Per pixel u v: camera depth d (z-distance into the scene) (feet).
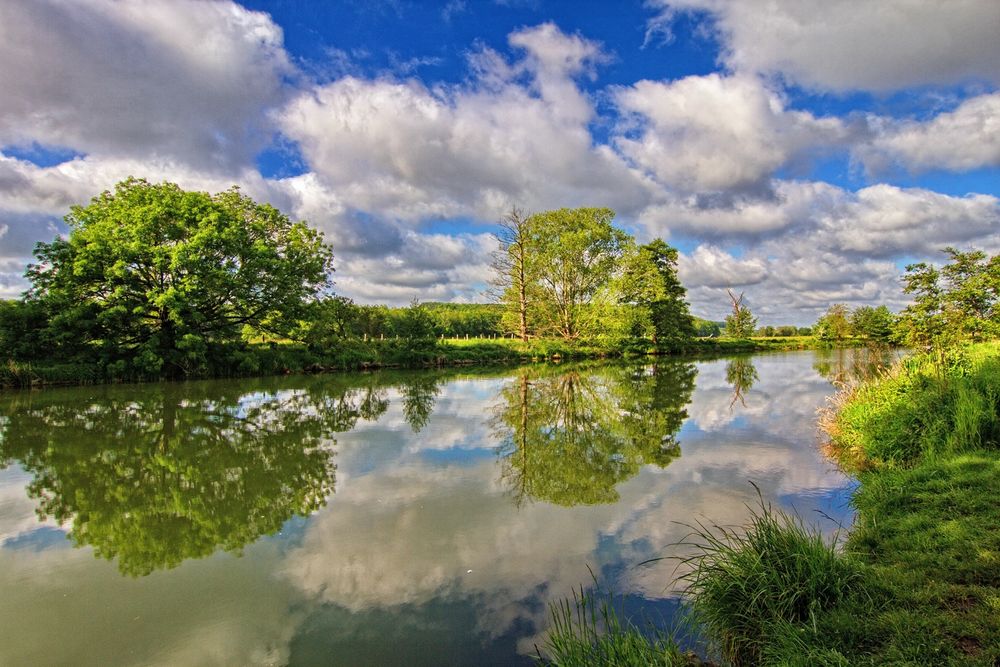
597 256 156.04
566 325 158.71
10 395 64.59
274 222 105.09
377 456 36.06
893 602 13.15
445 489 28.76
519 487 28.91
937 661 10.69
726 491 26.96
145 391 69.46
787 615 13.15
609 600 16.51
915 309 34.30
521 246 150.92
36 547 21.76
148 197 89.04
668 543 20.94
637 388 74.18
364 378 90.53
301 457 35.76
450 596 17.20
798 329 273.95
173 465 33.63
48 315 76.79
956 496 19.47
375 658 14.01
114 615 16.49
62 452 36.81
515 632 15.05
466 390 73.56
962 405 26.22
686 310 176.24
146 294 81.97
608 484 29.04
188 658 14.19
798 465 31.53
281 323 99.96
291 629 15.42
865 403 34.86
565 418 50.49
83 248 78.95
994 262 32.01
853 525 20.66
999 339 42.98
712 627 13.58
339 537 22.33
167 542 22.12
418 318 124.36
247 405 58.49
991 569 14.05
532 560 19.72
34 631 15.61
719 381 81.61
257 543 21.89
